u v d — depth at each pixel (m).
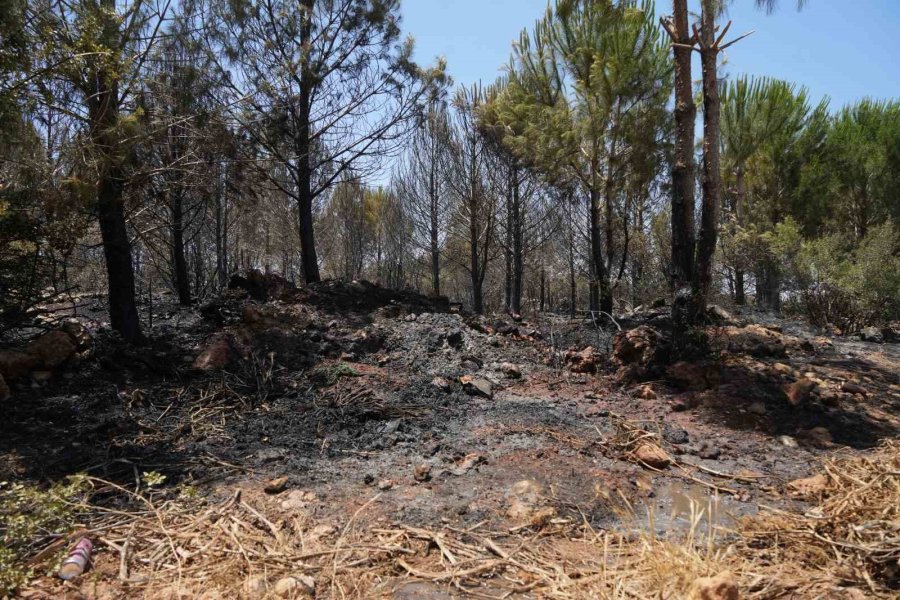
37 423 4.75
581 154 10.81
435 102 12.57
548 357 7.54
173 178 8.39
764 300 15.06
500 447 4.66
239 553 2.98
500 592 2.73
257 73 10.41
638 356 6.87
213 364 6.33
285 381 6.13
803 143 17.58
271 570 2.83
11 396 5.10
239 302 8.84
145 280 15.46
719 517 3.56
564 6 10.41
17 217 5.60
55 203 5.63
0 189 5.58
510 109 11.96
